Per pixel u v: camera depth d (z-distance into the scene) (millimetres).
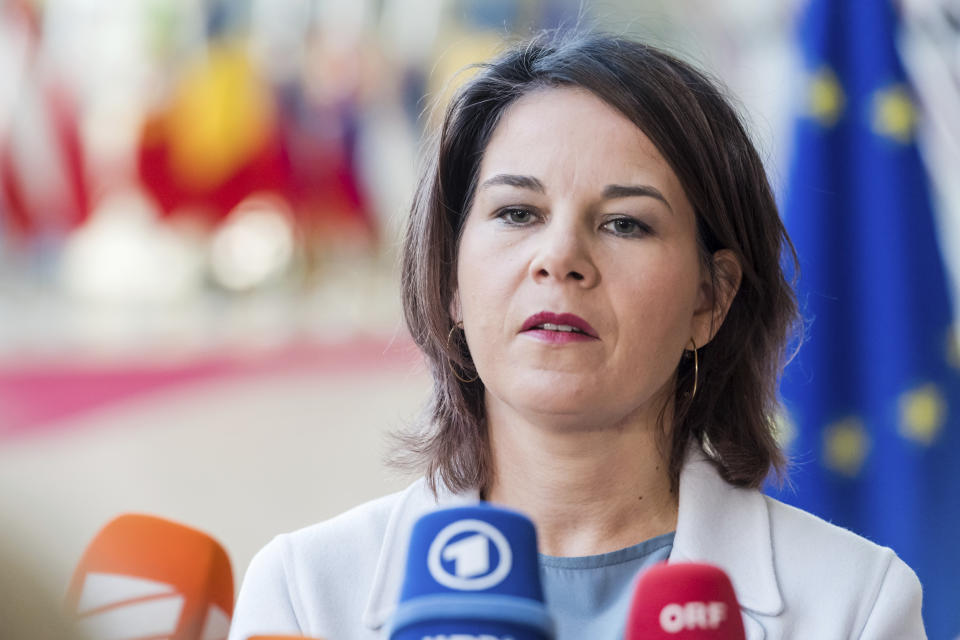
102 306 17922
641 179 2904
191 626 2027
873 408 4797
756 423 3246
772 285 3219
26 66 17922
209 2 17922
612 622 2945
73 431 13188
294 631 3156
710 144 3002
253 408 14016
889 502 4762
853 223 4844
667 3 14297
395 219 3697
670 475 3197
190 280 18281
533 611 1825
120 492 11492
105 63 18016
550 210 2920
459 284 3055
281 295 18219
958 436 4781
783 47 13055
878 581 3020
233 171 18094
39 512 1454
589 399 2857
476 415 3240
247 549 10609
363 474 12188
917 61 4895
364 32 18078
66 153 18062
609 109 2943
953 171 4910
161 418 13508
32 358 15695
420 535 1971
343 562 3225
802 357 4812
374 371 15523
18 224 18016
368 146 18359
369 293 18328
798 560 3062
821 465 4781
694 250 3010
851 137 4855
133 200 18250
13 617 1412
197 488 11758
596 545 3064
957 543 4770
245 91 18031
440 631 1821
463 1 17953
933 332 4793
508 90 3037
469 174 3119
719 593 2068
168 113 18094
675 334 2947
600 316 2852
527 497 3094
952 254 4910
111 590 1999
